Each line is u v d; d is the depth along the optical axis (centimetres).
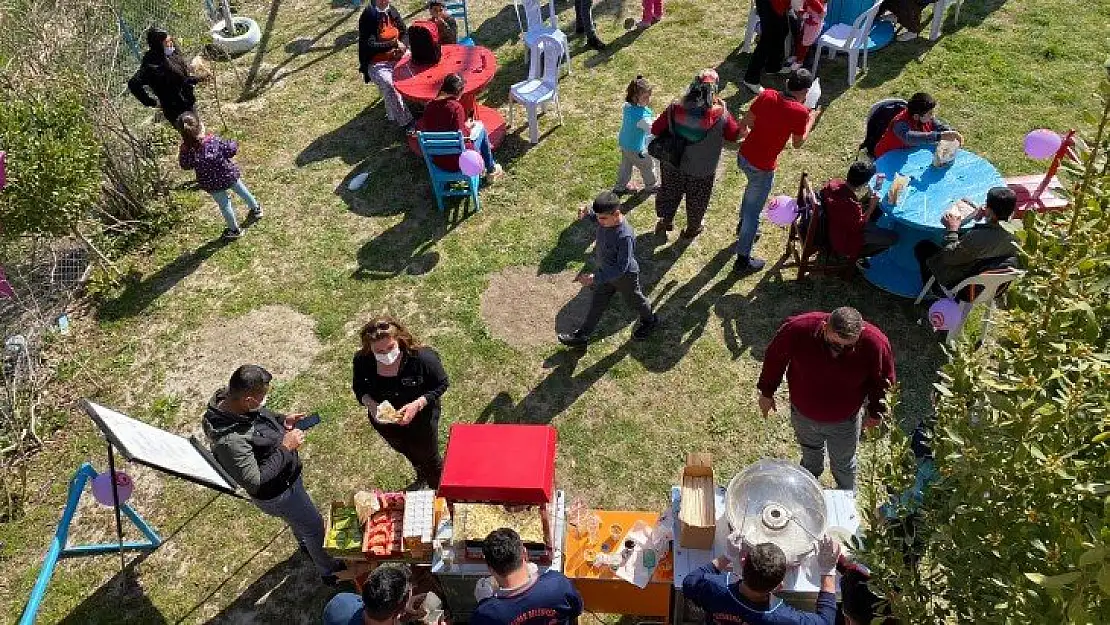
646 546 487
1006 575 247
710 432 638
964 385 276
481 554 471
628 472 617
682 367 685
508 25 1187
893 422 323
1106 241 238
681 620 475
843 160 868
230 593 570
